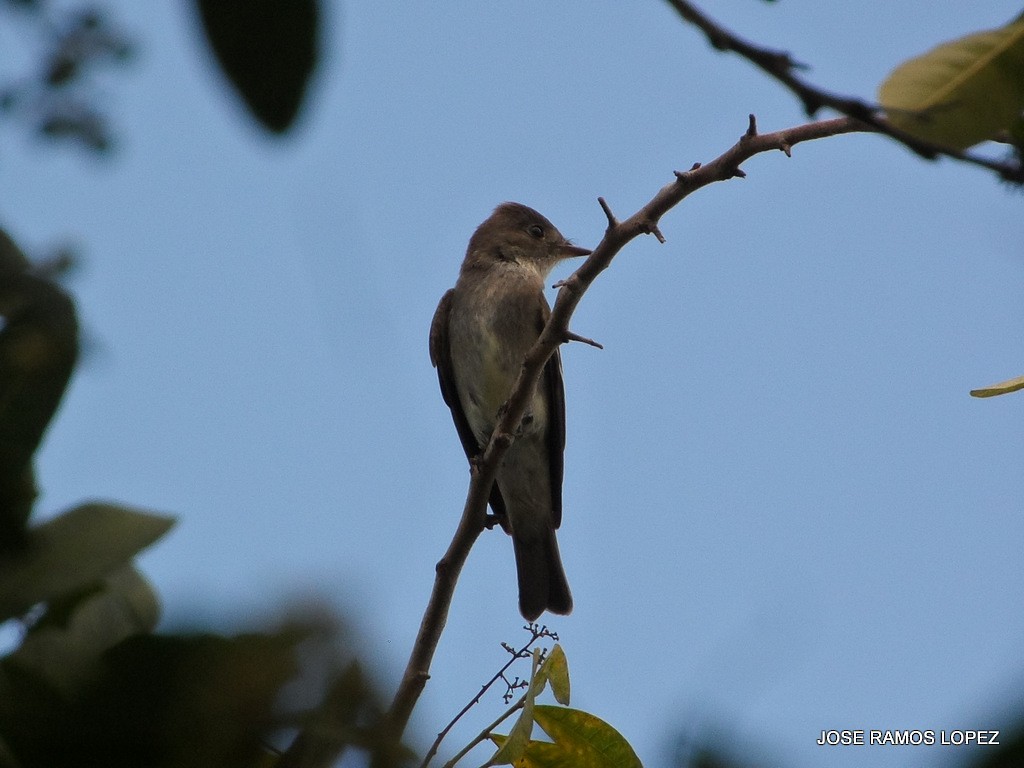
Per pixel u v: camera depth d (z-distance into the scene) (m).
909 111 3.21
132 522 2.49
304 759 2.05
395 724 2.19
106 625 2.66
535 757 4.97
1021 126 3.43
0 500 2.38
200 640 2.07
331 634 1.99
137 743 2.08
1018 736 2.01
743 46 2.93
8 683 2.16
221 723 2.04
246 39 2.10
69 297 2.50
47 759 2.10
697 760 2.18
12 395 2.41
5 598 2.34
